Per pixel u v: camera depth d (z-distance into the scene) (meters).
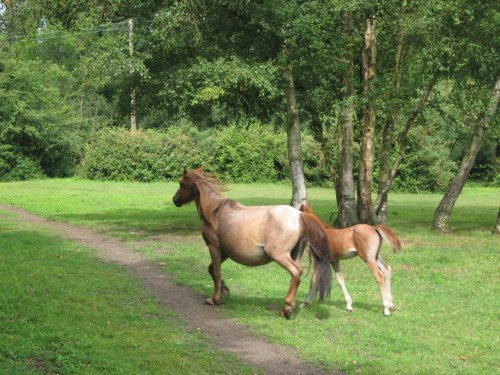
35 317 9.71
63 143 54.00
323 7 19.06
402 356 8.59
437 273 14.47
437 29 20.05
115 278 13.18
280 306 11.26
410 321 10.37
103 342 8.63
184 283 13.03
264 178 50.91
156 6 19.91
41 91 53.91
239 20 20.39
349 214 21.27
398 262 15.84
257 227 10.40
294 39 19.14
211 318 10.41
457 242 19.44
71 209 28.59
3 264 14.03
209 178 11.28
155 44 19.20
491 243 19.31
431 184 46.91
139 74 19.56
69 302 10.77
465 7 20.20
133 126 55.25
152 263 15.49
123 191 40.34
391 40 21.11
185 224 23.61
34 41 63.41
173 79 19.05
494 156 54.16
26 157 53.06
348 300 10.93
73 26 22.81
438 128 47.97
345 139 21.20
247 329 9.82
